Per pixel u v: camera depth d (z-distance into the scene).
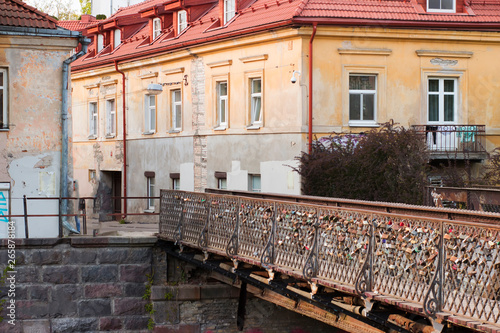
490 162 22.56
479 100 24.45
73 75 37.84
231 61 26.23
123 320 19.41
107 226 22.88
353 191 21.03
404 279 9.52
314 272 11.59
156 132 31.28
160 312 19.64
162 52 29.98
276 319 20.25
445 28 23.70
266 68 24.53
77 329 19.09
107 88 35.19
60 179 20.20
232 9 27.06
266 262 13.10
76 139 38.50
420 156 20.91
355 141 21.98
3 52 19.78
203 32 27.78
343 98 23.30
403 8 23.69
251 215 14.00
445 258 8.77
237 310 19.59
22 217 19.80
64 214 19.59
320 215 11.55
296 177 23.08
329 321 12.84
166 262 19.70
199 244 16.22
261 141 24.81
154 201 31.83
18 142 19.94
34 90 20.03
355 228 10.56
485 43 24.34
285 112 23.70
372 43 23.44
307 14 22.62
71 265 19.14
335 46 23.19
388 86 23.61
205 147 27.89
